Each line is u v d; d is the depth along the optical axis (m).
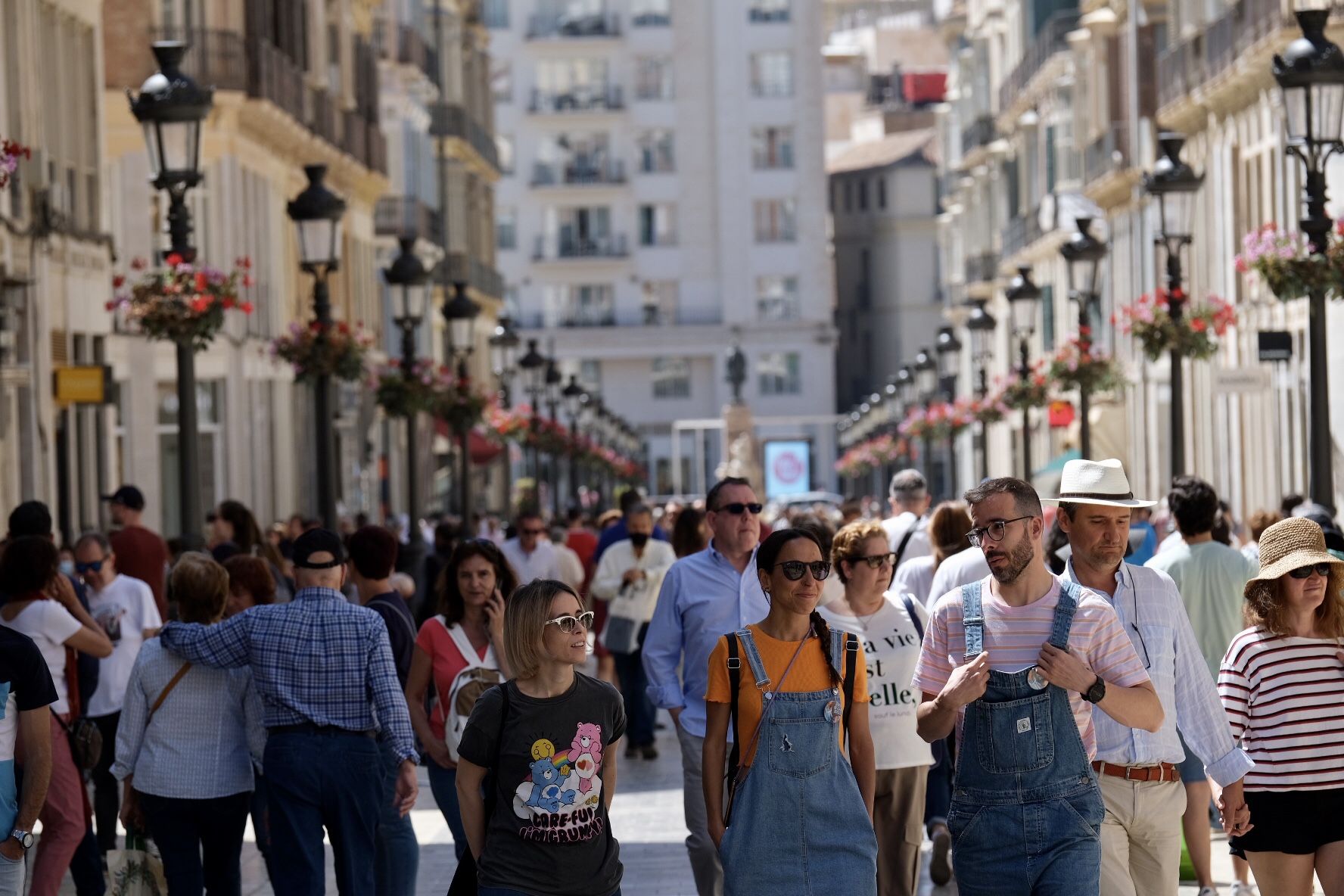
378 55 143.50
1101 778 23.62
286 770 27.17
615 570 54.97
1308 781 24.59
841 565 28.56
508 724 21.86
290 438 109.50
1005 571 21.69
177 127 49.06
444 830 42.88
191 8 98.19
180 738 28.38
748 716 22.61
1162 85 119.31
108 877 28.39
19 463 68.44
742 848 22.33
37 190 70.19
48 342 70.62
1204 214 114.81
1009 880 21.70
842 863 22.34
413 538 76.81
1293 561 24.58
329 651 27.38
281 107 105.31
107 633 37.22
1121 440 132.00
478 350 189.00
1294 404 95.69
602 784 22.14
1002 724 21.69
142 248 96.81
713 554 29.56
